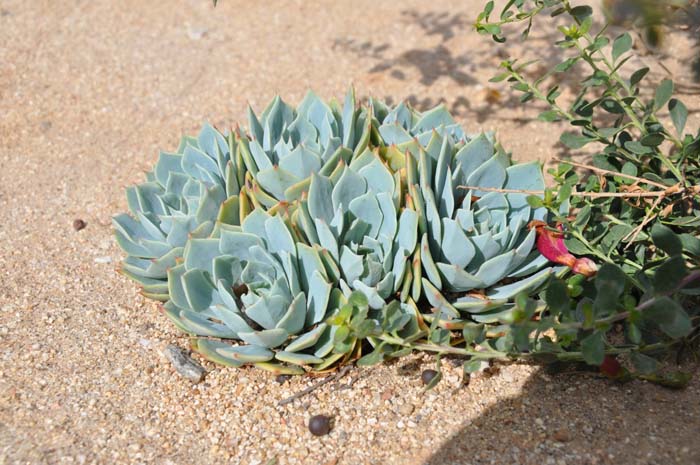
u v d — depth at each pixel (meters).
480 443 0.68
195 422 0.71
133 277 0.76
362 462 0.67
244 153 0.75
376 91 1.02
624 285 0.65
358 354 0.72
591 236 0.74
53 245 0.87
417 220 0.69
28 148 0.98
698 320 0.70
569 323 0.64
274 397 0.72
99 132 0.99
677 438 0.66
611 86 0.75
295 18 1.15
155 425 0.71
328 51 1.09
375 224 0.72
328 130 0.76
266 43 1.11
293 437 0.69
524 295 0.63
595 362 0.63
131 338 0.77
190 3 1.19
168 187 0.78
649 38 0.77
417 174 0.73
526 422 0.69
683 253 0.72
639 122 0.77
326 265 0.70
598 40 0.74
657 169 0.78
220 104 1.02
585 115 0.77
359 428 0.69
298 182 0.73
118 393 0.73
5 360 0.75
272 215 0.72
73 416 0.71
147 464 0.68
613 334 0.73
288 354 0.70
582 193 0.72
